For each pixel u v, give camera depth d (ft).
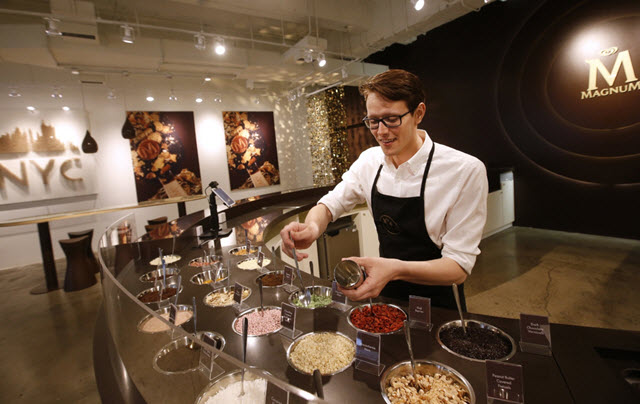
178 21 16.48
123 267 6.14
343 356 2.91
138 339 2.89
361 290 2.73
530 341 2.86
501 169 16.83
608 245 13.70
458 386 2.51
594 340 2.92
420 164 3.66
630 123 13.55
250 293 4.55
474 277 11.84
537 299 9.81
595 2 13.83
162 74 17.30
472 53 19.01
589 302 9.30
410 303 3.37
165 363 2.52
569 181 15.79
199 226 8.15
